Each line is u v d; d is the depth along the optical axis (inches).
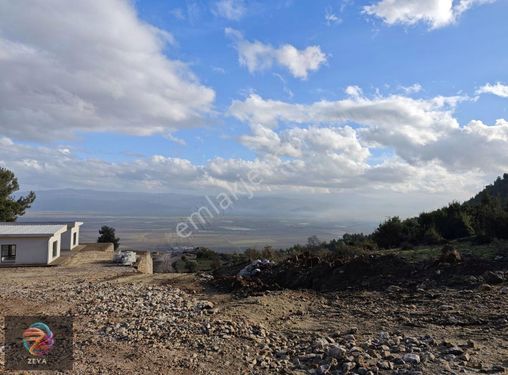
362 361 275.7
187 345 352.2
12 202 1702.8
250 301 509.0
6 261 1096.8
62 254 1321.4
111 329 405.1
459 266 525.7
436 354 284.7
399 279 540.7
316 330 382.9
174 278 760.3
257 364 302.5
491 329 336.5
